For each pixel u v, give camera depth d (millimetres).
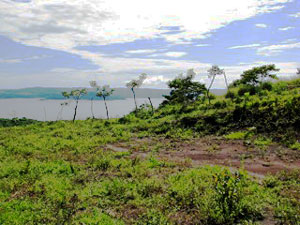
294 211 6977
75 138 23000
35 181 11023
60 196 9289
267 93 24422
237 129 18469
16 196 9617
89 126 30297
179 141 18766
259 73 28281
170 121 24250
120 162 14031
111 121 31469
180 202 8234
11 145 20531
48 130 29188
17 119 45938
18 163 14430
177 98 33094
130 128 25922
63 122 33906
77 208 8383
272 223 6703
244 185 9219
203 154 14711
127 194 9227
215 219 6926
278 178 9906
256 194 8328
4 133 28844
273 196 8180
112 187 9836
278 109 17719
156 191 9398
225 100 25656
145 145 18844
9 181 11125
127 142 20516
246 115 19203
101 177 11578
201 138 18688
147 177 11070
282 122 16484
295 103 17156
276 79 28297
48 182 10820
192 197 8477
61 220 7539
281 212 7008
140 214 7836
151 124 25438
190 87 32188
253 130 17219
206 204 7547
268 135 15945
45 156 16484
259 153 13445
